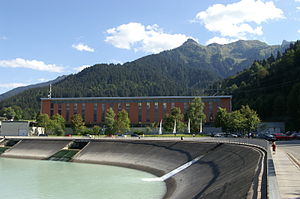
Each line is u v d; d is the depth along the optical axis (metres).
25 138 113.50
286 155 39.00
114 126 135.38
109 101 165.38
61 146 102.50
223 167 48.62
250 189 23.67
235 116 116.69
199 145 68.69
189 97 158.38
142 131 144.88
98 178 61.59
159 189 50.53
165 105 160.00
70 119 166.88
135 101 162.75
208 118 155.12
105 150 91.06
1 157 101.94
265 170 28.61
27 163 86.69
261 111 163.75
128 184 55.06
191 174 54.94
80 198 46.09
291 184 22.20
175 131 126.31
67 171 71.44
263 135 86.75
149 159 76.12
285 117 148.38
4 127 141.88
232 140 66.50
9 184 57.12
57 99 169.25
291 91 133.62
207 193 35.38
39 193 49.81
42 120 145.38
